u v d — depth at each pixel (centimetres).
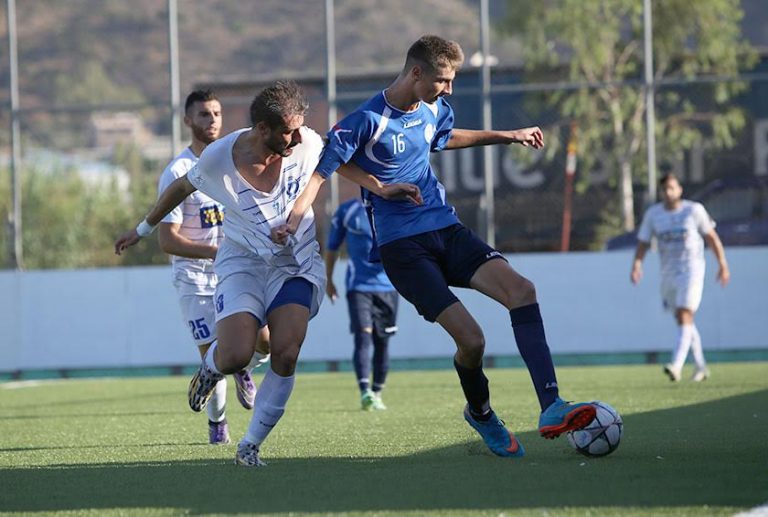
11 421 2683
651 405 2627
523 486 1367
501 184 4628
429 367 4422
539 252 4509
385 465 1620
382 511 1223
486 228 4547
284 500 1320
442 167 4681
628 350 4234
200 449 1939
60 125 5178
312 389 3494
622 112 4550
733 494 1273
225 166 1588
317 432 2177
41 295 4431
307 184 1616
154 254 4941
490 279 1641
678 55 4784
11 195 4631
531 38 4766
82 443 2120
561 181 4581
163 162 5066
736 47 4775
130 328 4394
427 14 5881
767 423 2164
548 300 4269
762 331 4203
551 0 4753
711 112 4597
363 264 2820
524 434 2041
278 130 1522
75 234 4931
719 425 2141
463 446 1861
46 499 1393
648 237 3438
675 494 1279
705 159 4597
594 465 1550
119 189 4991
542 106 4616
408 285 1652
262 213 1598
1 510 1316
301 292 1627
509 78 4703
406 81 1648
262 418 1641
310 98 4725
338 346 4325
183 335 4378
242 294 1617
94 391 3691
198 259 2050
